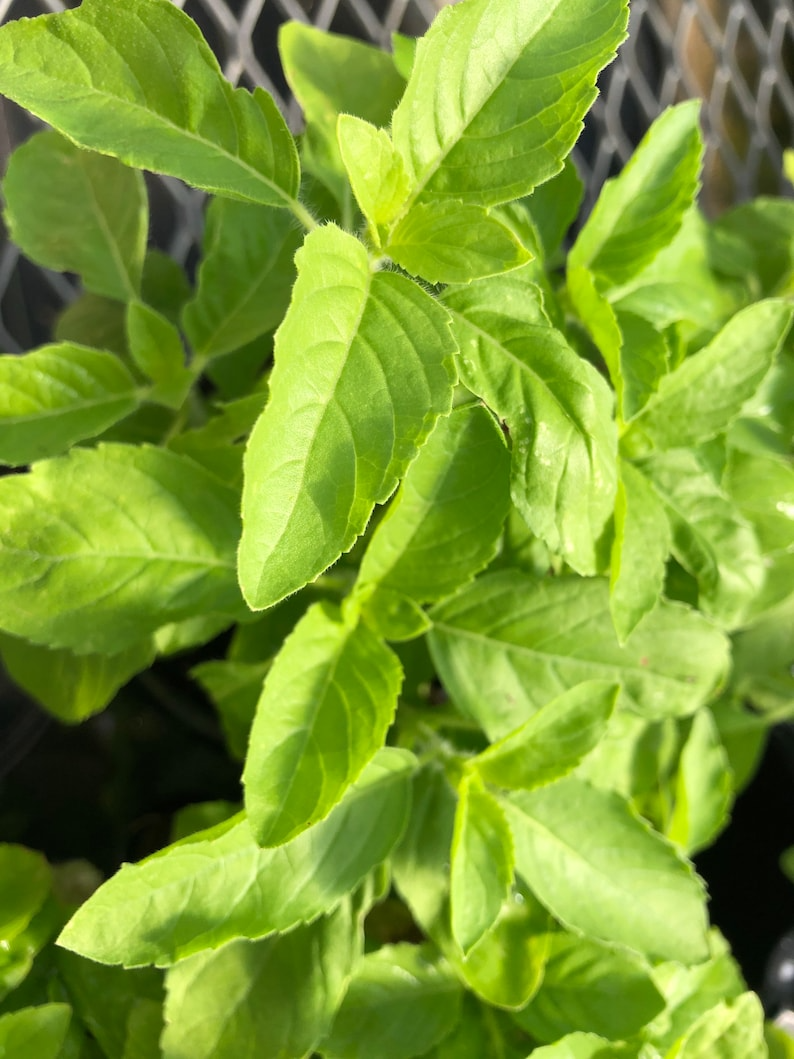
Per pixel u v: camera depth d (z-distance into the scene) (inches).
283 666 5.8
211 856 5.7
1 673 8.7
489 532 6.1
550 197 7.3
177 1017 6.1
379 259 5.4
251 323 7.2
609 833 6.7
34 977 6.7
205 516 6.3
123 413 6.8
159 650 7.1
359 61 7.1
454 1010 6.8
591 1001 6.8
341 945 6.5
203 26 8.5
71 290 9.1
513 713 6.7
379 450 4.5
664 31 10.8
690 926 6.6
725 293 8.6
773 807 9.6
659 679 6.8
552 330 5.6
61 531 6.0
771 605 7.7
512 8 5.2
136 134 5.1
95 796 8.4
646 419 6.8
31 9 8.0
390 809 6.4
